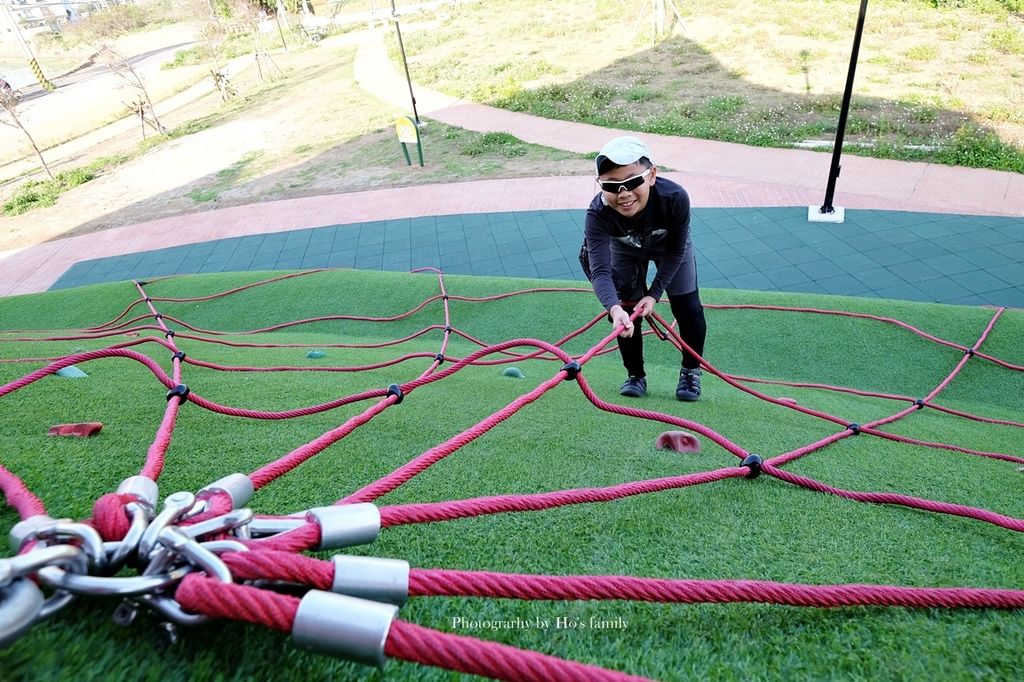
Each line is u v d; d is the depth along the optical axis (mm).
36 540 859
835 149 8156
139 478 1070
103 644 918
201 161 15805
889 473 2406
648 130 13273
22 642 891
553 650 1206
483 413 2859
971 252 7383
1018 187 9102
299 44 31234
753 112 13617
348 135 15984
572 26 23938
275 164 14602
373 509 1073
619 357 5223
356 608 778
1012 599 1355
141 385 2947
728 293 5969
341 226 10414
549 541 1606
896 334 5066
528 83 17969
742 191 9789
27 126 25062
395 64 22469
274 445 2182
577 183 10984
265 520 1045
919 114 12359
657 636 1259
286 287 6914
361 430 2439
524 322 5848
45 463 1805
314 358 4406
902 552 1678
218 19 29062
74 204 13906
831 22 19656
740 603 1354
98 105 26656
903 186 9453
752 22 20578
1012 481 2381
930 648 1240
